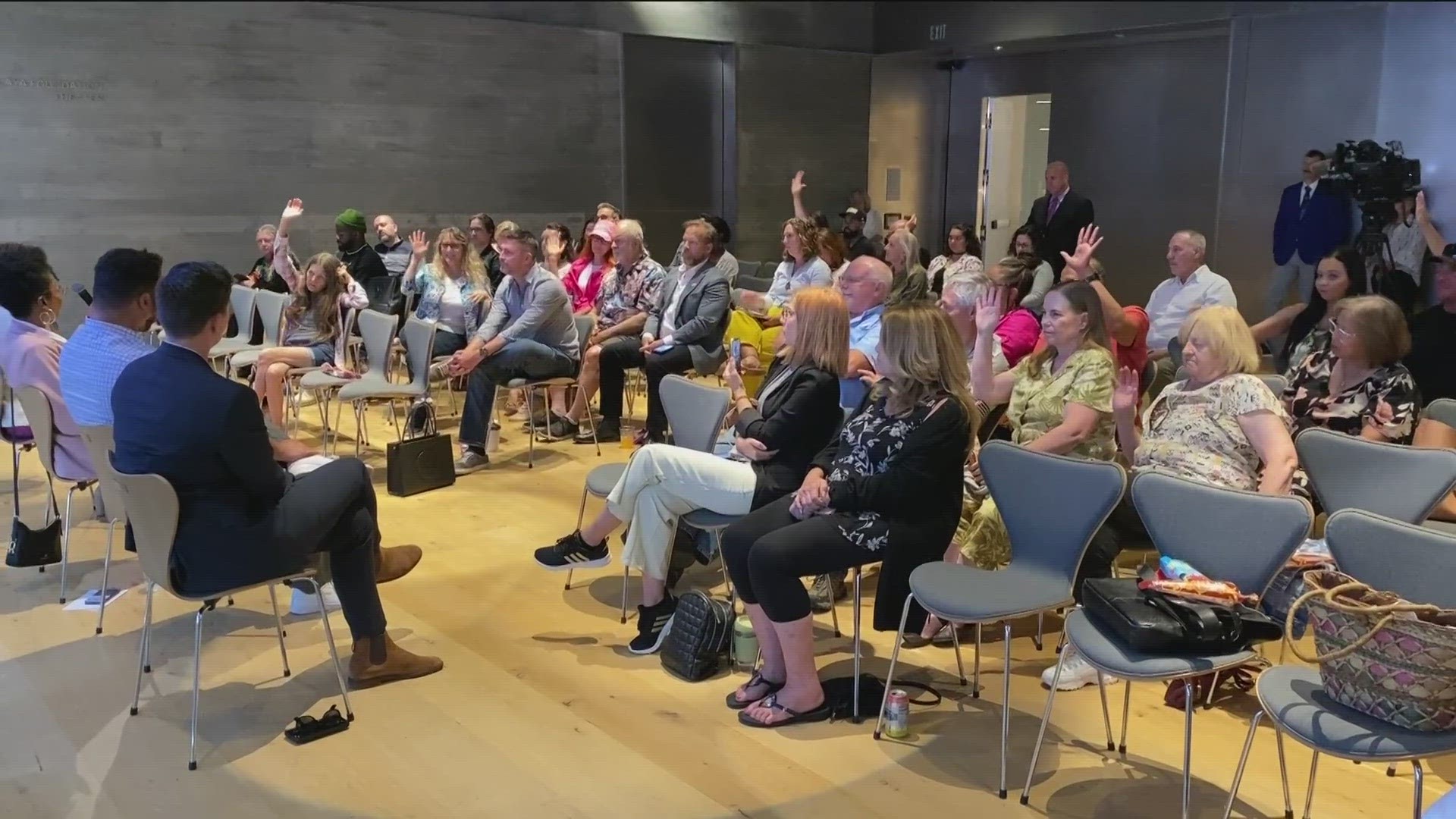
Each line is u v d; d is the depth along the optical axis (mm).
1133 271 9961
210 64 8133
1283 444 3045
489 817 2604
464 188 9477
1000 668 3449
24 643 3582
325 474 3090
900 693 2980
